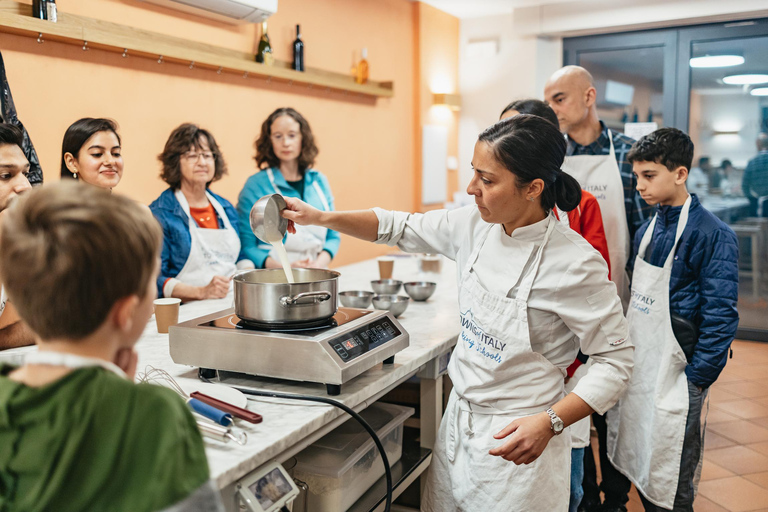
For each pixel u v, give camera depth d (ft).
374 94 16.74
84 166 7.48
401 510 6.35
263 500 3.48
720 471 9.10
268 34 13.48
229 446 3.51
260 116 13.55
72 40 9.43
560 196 4.40
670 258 6.36
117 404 2.20
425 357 5.45
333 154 15.93
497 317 4.44
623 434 6.78
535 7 18.42
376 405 5.98
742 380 13.10
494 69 20.24
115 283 2.21
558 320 4.42
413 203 19.83
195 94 11.95
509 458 4.13
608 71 18.20
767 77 15.66
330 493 4.69
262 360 4.30
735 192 16.29
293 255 10.43
